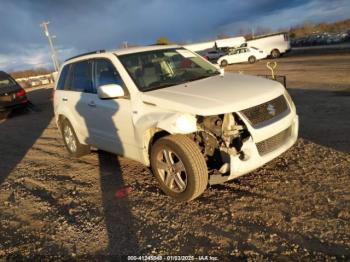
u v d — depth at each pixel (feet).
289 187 15.23
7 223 16.01
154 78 17.58
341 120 24.02
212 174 14.87
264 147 14.73
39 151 27.55
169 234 13.15
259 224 12.89
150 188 17.26
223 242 12.17
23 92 48.34
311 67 62.85
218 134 14.55
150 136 16.35
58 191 18.71
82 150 22.89
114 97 16.63
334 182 15.12
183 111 14.55
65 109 22.24
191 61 19.79
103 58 19.12
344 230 11.84
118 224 14.43
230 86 15.98
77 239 13.82
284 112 15.47
